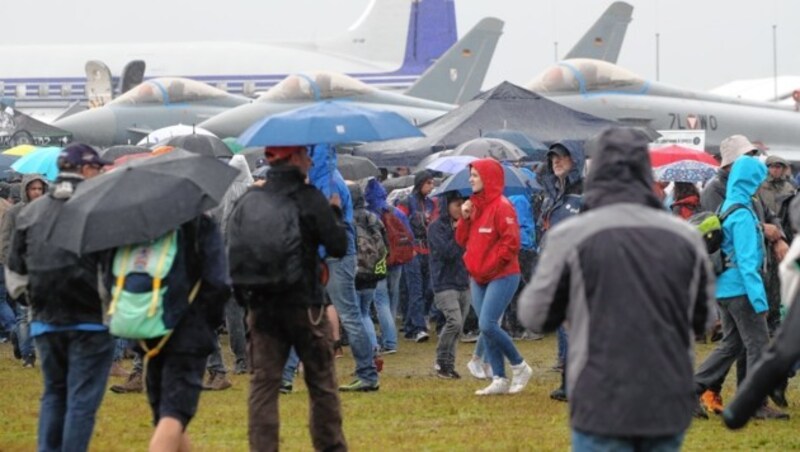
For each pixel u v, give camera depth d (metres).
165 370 22.23
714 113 103.38
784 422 30.98
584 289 15.89
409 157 74.25
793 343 16.23
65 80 192.12
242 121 98.12
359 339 36.03
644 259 15.82
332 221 23.34
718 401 31.61
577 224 16.11
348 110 24.86
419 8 191.38
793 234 34.31
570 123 72.56
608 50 125.00
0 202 45.00
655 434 15.61
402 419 31.66
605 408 15.63
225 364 43.88
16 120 92.00
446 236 38.97
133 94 105.19
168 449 21.86
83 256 22.64
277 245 23.00
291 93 100.94
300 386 37.53
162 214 21.52
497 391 35.41
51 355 23.36
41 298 22.97
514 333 51.34
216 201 21.75
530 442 28.22
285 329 23.67
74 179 23.27
